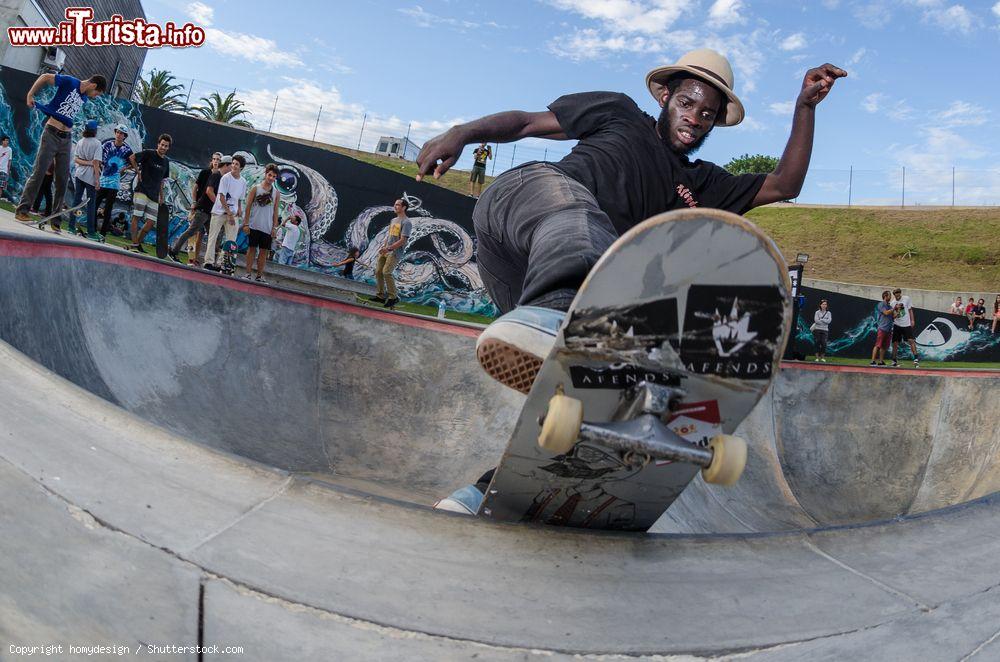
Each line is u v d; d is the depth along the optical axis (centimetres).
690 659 147
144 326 505
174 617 133
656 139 267
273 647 132
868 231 4219
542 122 276
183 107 3978
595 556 175
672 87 273
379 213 1516
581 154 258
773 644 154
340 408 582
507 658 138
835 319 2050
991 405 829
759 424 819
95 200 1028
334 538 162
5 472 150
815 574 185
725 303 161
